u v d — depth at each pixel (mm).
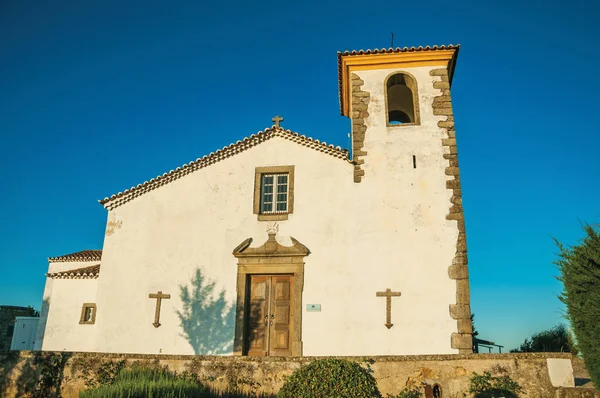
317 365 9117
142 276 15688
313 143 16016
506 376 10023
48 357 10711
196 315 15117
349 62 16875
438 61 16578
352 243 14977
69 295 19172
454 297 14102
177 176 16484
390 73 16766
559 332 20672
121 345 15102
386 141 15898
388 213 15125
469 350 13562
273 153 16234
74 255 22922
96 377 10320
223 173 16312
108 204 16500
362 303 14398
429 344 13781
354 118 16312
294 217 15516
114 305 15508
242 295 15031
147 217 16234
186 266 15602
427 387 9898
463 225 14734
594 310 8641
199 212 16047
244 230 15656
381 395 9531
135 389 8539
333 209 15391
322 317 14445
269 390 9883
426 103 16203
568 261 9203
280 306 14945
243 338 14664
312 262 14977
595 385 8805
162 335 15078
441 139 15734
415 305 14172
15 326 27047
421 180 15352
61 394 10352
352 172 15680
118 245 16094
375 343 14000
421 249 14656
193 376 10188
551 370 10016
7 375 10672
